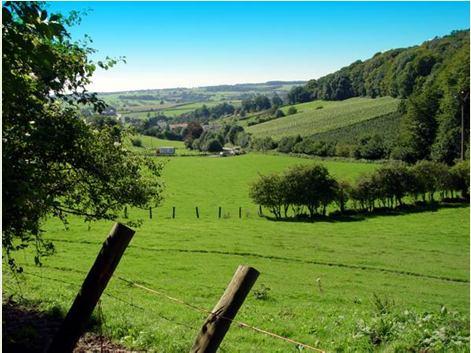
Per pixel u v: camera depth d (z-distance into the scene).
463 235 61.41
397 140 130.38
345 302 28.70
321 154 145.62
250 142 192.75
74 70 11.94
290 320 19.59
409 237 59.75
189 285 30.52
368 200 84.56
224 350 14.12
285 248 48.88
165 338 13.68
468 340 12.74
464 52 122.00
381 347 13.70
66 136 12.16
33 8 7.50
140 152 17.80
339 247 51.38
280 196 79.12
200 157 160.75
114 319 15.22
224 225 62.91
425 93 124.12
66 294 19.61
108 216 15.91
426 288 36.12
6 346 12.00
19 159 10.70
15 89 8.72
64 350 7.78
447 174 87.12
